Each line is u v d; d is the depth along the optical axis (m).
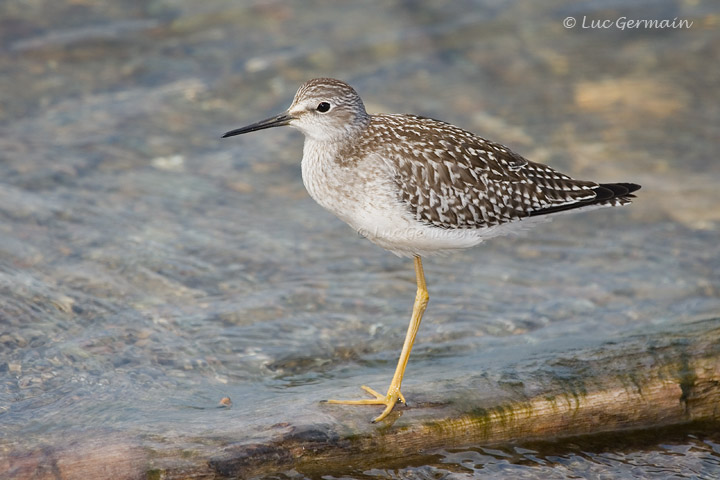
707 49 19.61
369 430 9.66
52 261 12.89
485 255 14.13
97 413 9.90
